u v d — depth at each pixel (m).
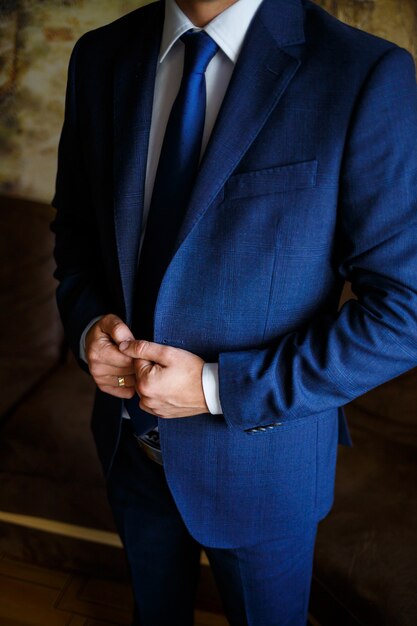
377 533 1.37
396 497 1.47
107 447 1.00
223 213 0.76
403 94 0.71
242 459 0.87
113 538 1.63
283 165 0.73
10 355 2.17
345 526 1.40
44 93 2.27
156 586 1.15
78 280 1.06
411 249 0.71
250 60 0.75
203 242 0.77
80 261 1.08
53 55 2.21
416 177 0.71
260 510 0.89
